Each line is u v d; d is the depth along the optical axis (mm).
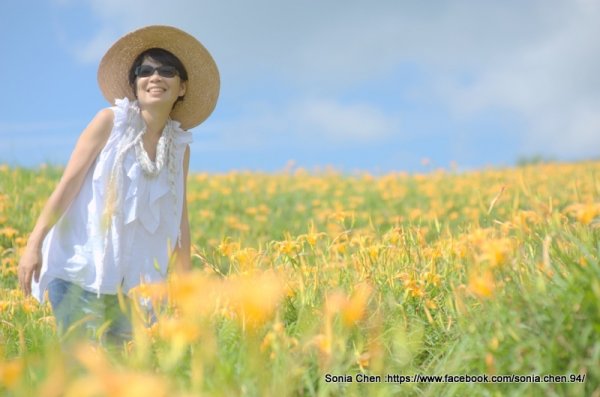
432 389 2332
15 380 1785
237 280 2576
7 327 3139
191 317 2053
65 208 3420
